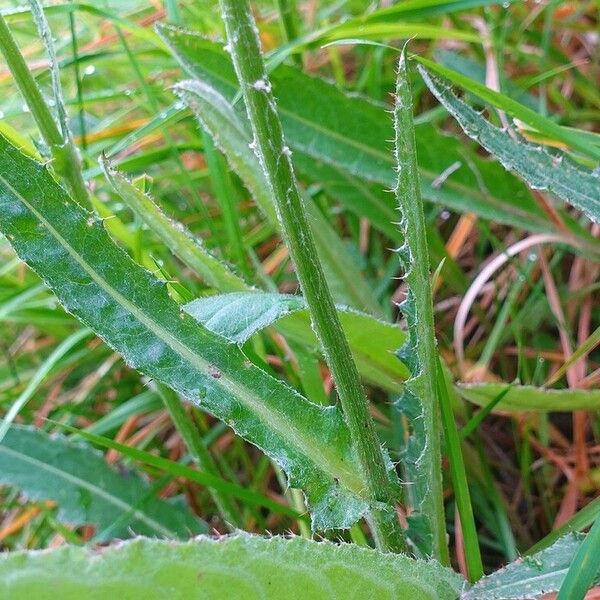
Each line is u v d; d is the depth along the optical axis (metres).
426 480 0.30
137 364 0.29
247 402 0.29
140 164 0.45
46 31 0.33
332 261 0.39
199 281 0.48
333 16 0.59
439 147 0.42
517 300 0.46
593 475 0.40
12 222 0.28
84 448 0.41
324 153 0.42
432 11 0.42
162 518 0.41
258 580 0.26
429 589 0.29
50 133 0.33
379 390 0.44
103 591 0.24
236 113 0.39
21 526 0.47
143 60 0.52
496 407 0.38
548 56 0.52
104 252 0.28
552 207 0.42
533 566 0.29
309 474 0.29
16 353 0.56
